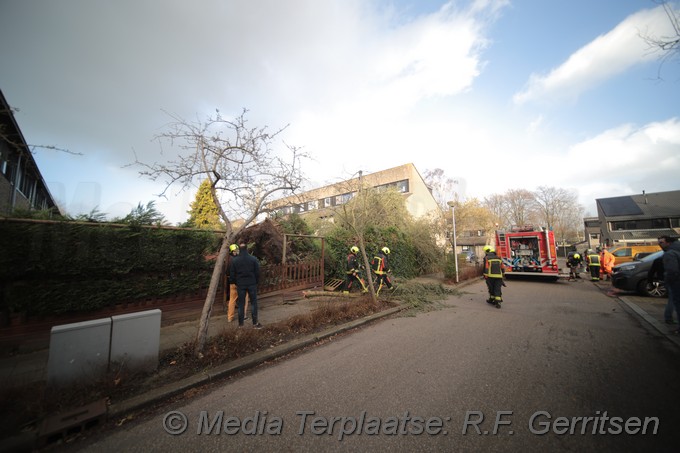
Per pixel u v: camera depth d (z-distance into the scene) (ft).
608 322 21.47
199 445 8.51
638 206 133.69
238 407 10.59
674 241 18.88
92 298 17.28
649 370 13.00
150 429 9.38
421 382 12.12
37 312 15.67
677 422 9.18
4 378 12.08
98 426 9.56
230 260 23.88
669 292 19.51
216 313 23.00
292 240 35.78
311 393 11.44
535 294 35.17
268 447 8.37
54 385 10.62
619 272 32.07
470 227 94.79
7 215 16.15
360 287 35.32
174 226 21.03
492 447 8.16
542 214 172.04
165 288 20.24
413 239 53.93
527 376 12.54
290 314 23.73
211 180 16.08
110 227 18.15
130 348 12.40
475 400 10.64
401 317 23.97
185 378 12.44
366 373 13.15
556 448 8.07
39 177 35.83
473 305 28.53
